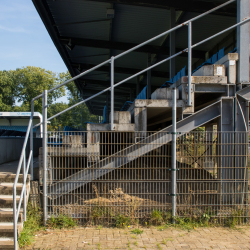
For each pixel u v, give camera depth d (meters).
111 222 4.69
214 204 4.77
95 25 11.53
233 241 4.07
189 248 3.83
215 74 5.31
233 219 4.71
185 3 8.80
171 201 4.89
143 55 14.48
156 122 9.16
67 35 12.80
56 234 4.31
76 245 3.91
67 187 4.89
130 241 4.04
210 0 8.70
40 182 5.09
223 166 5.15
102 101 30.17
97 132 5.11
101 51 14.64
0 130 10.55
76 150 5.00
